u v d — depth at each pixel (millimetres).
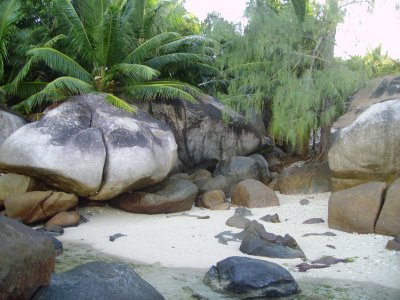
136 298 4051
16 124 12883
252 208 10852
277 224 9312
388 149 9320
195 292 5848
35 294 3707
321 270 6613
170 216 10383
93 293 3896
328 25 12062
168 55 14617
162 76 15844
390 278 6270
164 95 13781
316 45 12281
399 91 10562
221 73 13633
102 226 9453
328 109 11586
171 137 11586
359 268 6668
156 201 10539
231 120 14617
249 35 12711
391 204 8281
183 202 10852
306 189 12172
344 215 8625
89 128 10531
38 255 3756
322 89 11531
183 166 14211
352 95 12133
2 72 13984
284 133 12445
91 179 9875
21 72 13109
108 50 13453
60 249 7574
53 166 9656
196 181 12594
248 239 7688
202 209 11195
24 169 9812
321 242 7957
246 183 11391
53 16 15781
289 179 12438
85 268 4336
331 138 10328
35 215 9391
